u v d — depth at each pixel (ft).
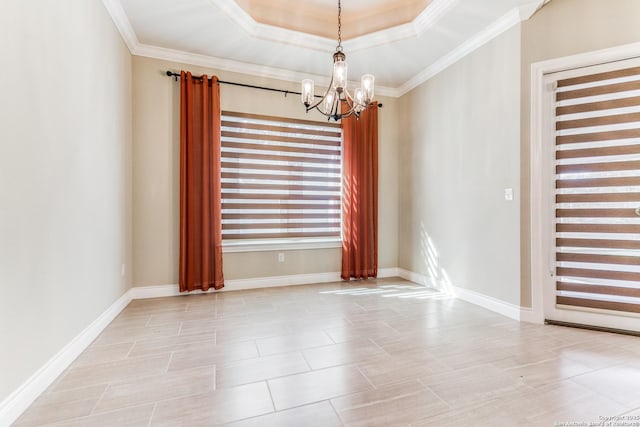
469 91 10.63
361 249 13.94
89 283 7.26
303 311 9.67
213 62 11.68
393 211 14.62
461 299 10.98
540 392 5.33
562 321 8.51
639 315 7.74
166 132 11.13
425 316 9.24
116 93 9.08
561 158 8.56
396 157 14.55
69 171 6.36
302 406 4.95
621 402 5.06
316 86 13.35
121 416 4.69
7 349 4.57
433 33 9.98
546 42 8.45
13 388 4.66
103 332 7.93
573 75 8.30
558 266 8.61
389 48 10.92
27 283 5.05
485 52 9.96
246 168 12.29
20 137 4.91
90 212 7.32
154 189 10.98
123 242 9.73
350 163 13.46
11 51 4.68
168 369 6.12
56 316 5.86
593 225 8.21
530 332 8.02
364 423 4.54
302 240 13.25
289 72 12.76
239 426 4.47
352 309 9.88
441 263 12.03
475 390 5.40
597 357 6.63
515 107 8.94
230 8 9.00
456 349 7.02
